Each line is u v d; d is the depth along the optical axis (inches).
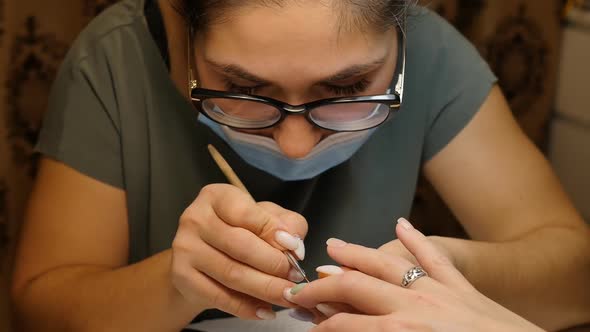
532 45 71.7
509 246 43.5
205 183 44.6
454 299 30.8
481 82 47.0
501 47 70.9
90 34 44.2
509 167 46.8
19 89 59.2
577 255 44.4
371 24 32.1
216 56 32.6
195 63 35.4
